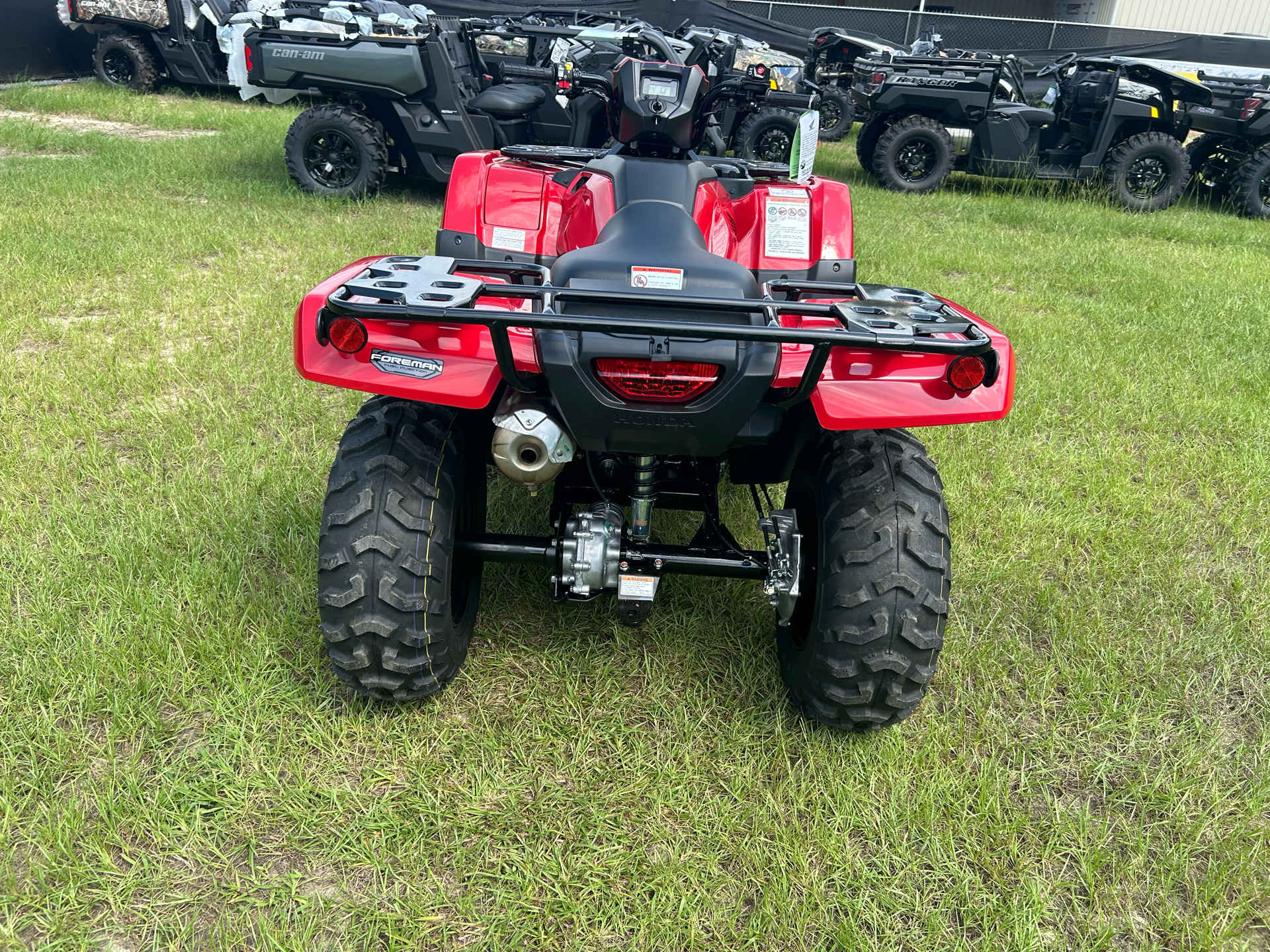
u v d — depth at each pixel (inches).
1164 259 303.1
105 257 206.8
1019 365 189.0
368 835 75.8
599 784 82.6
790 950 69.4
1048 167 414.0
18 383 145.6
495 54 364.8
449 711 90.1
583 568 84.1
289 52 283.0
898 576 79.7
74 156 316.5
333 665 83.5
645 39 164.4
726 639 104.1
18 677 86.7
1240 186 413.4
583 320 67.3
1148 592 119.9
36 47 486.6
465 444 87.6
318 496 120.6
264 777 80.3
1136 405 175.2
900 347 69.4
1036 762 90.1
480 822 77.5
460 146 300.5
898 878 75.5
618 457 96.2
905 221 333.1
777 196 124.4
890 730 91.4
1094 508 139.8
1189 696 101.4
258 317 179.0
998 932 71.5
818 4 748.0
